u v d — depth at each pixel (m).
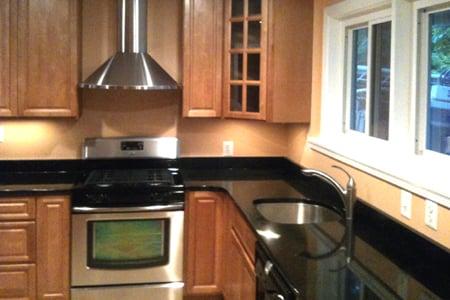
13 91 3.92
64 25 3.94
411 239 2.46
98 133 4.37
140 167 4.42
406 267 2.22
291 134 4.49
